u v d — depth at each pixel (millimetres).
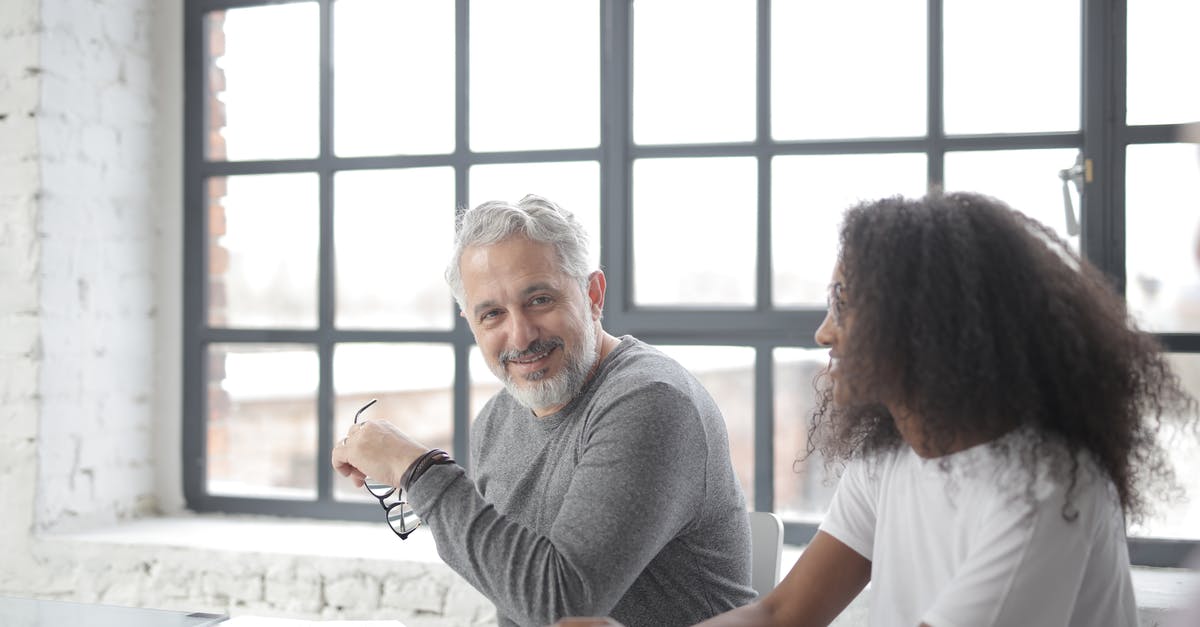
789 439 2549
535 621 1359
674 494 1393
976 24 2387
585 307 1552
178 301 2957
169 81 2947
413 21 2781
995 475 1119
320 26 2840
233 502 2906
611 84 2592
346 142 2852
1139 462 1180
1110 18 2262
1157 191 2258
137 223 2893
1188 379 2252
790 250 2525
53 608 1649
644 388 1418
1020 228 1148
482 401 2744
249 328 2896
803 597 1359
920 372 1115
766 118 2512
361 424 1554
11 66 2574
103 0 2746
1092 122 2277
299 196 2885
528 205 1572
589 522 1348
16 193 2580
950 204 1177
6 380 2600
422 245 2795
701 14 2562
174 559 2541
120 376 2838
